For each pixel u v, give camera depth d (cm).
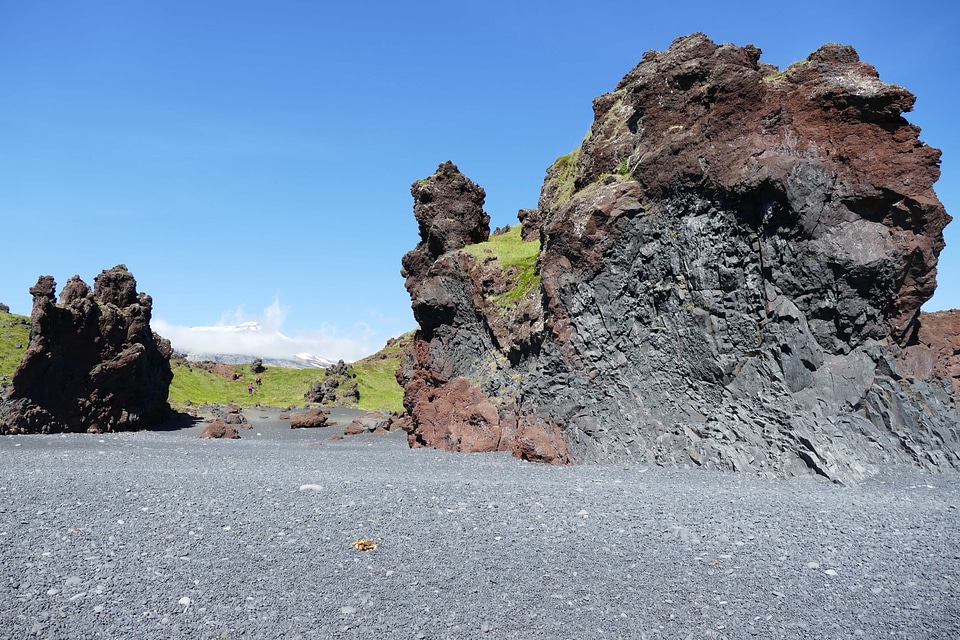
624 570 1273
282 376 8625
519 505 1756
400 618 1040
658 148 2864
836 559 1359
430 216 4056
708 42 2875
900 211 2545
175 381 7669
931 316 3020
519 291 3488
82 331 4834
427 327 3862
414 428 3859
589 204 2922
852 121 2644
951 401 2597
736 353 2617
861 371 2530
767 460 2356
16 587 1105
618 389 2772
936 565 1330
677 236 2780
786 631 1030
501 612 1071
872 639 1007
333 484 1991
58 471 2239
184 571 1201
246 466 2562
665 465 2506
